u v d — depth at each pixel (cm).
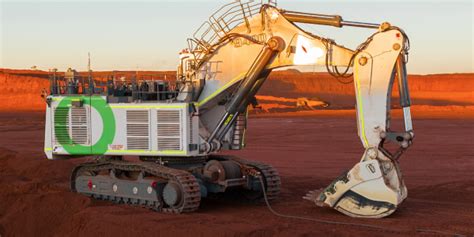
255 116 6750
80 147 1385
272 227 1111
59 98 1404
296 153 2850
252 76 1297
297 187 1714
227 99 1360
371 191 1209
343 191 1231
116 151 1348
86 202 1336
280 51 1284
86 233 1190
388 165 1219
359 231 1095
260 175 1366
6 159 2122
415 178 1945
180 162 1386
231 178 1358
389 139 1187
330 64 1242
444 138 3594
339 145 3241
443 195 1548
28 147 3206
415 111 7556
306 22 1270
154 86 1357
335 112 7619
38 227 1289
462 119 5681
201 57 1358
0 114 7725
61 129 1404
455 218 1228
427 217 1239
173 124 1299
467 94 14725
